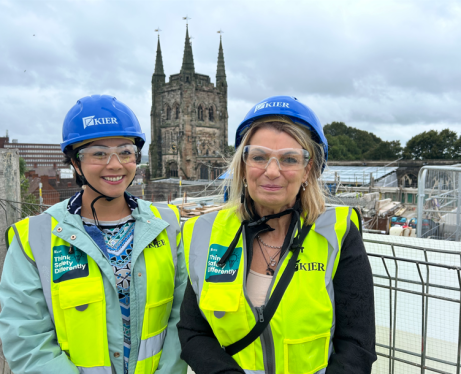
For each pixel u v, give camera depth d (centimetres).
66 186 5528
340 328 170
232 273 169
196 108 6456
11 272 186
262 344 160
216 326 169
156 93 6675
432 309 327
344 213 178
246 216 184
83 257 191
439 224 805
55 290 184
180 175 6212
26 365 173
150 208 223
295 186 167
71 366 178
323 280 164
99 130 191
